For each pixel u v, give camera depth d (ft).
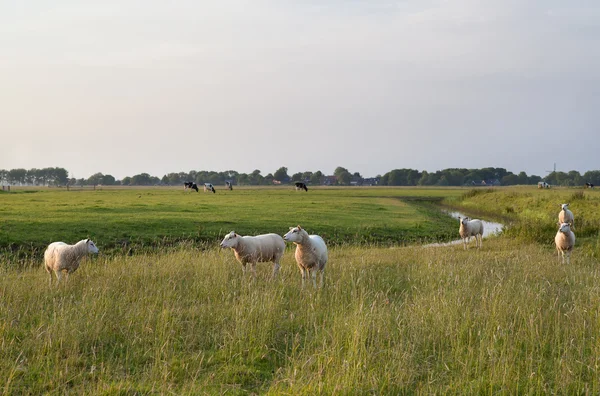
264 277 44.39
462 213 162.20
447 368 24.22
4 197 175.01
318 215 118.42
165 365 23.24
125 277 41.57
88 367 24.61
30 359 24.91
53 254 43.01
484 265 49.19
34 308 32.63
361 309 28.89
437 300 33.17
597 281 41.09
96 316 29.40
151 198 186.80
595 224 83.71
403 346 26.32
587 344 27.22
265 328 28.84
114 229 79.61
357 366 22.97
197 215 106.32
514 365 24.47
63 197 183.73
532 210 142.92
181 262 48.75
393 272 47.96
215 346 27.27
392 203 194.08
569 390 22.38
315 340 27.61
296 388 21.65
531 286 39.55
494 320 29.09
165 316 29.76
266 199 194.59
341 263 51.19
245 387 23.22
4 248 63.26
